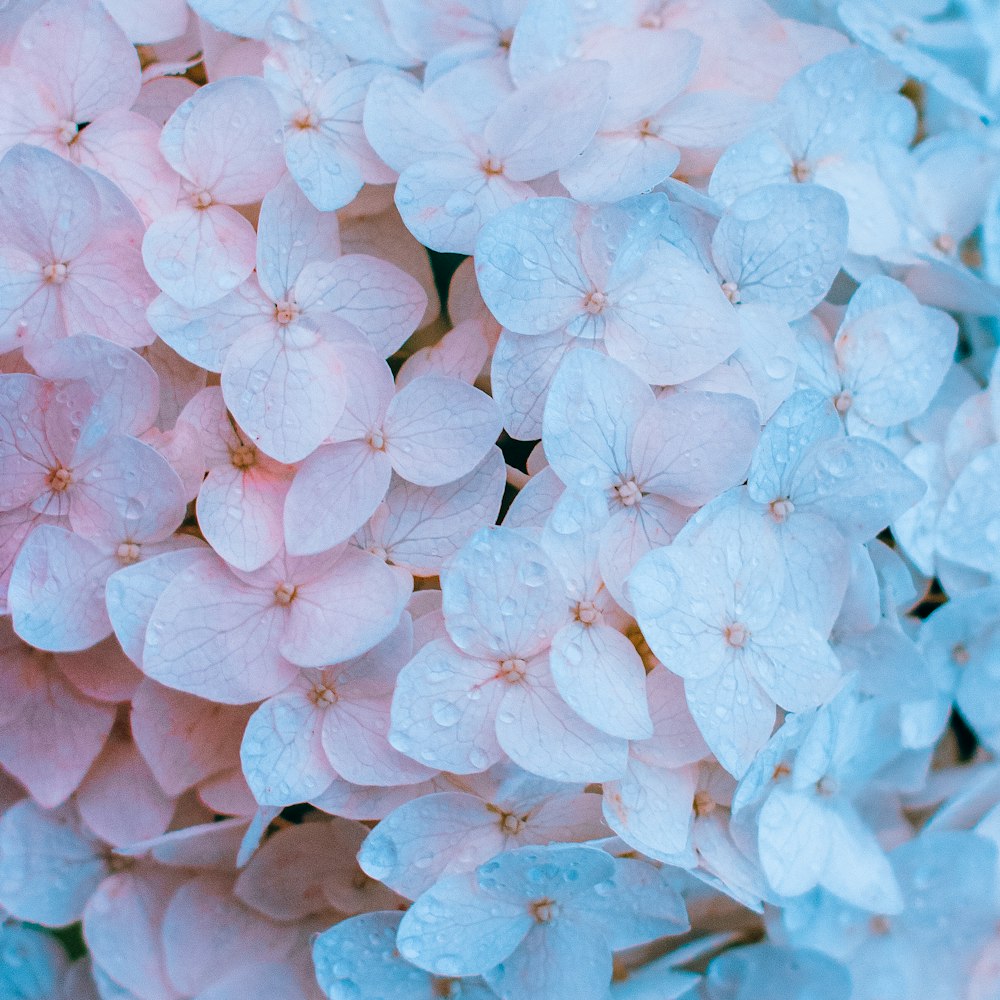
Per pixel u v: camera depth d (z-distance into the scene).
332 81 0.38
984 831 0.39
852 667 0.38
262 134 0.37
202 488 0.36
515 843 0.36
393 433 0.37
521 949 0.37
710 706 0.36
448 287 0.38
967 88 0.40
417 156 0.37
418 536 0.37
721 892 0.38
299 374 0.36
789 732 0.36
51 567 0.36
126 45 0.37
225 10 0.38
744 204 0.37
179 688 0.36
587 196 0.37
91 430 0.36
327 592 0.36
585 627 0.36
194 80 0.39
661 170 0.37
